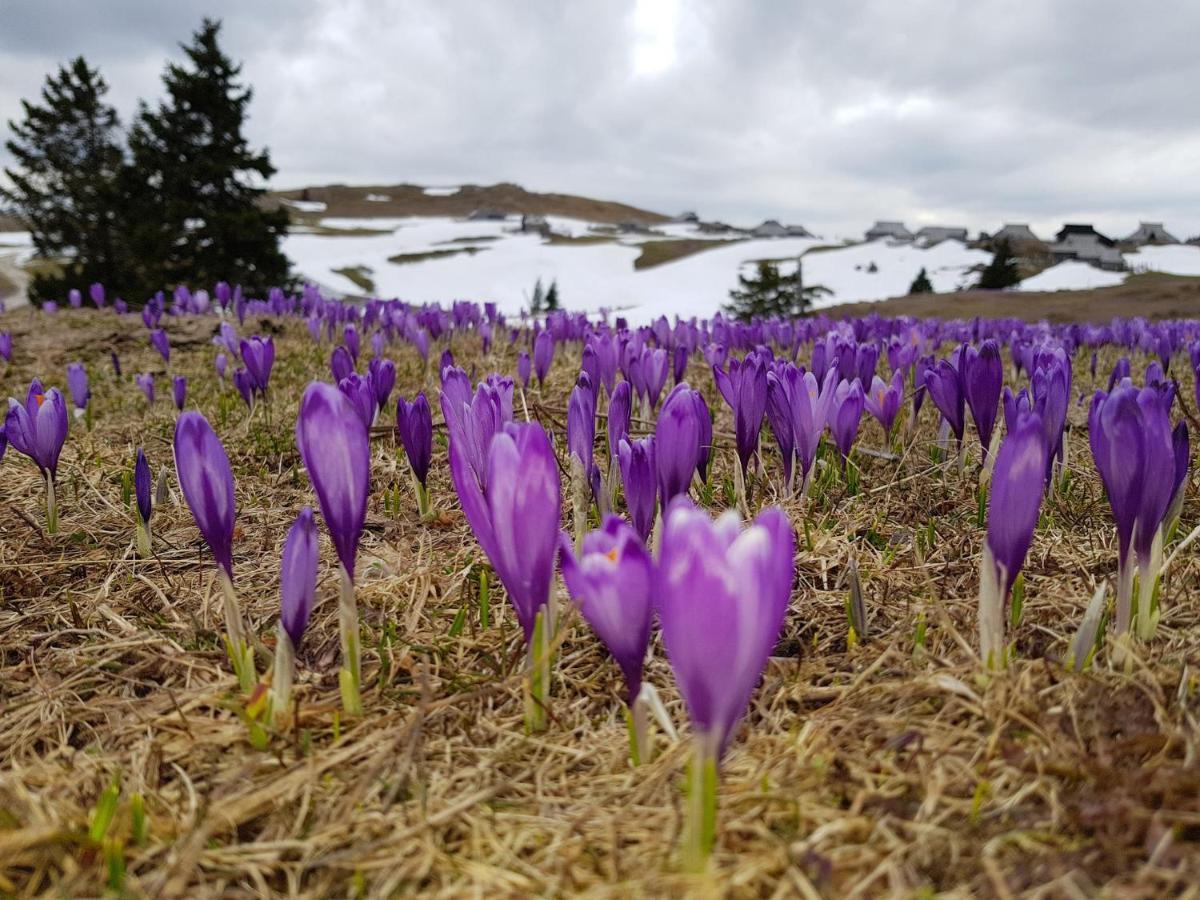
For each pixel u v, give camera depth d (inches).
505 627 11.4
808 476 14.7
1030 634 10.3
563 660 10.4
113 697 9.9
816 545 13.5
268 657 10.1
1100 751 7.3
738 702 6.0
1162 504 9.0
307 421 8.4
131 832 7.3
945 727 8.2
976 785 7.3
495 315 46.6
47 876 6.8
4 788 7.9
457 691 9.7
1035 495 8.3
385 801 7.7
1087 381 36.3
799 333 41.3
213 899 6.7
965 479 17.4
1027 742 7.8
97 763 8.4
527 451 7.7
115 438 23.0
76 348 42.2
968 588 12.0
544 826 7.4
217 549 9.2
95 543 15.0
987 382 14.3
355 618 9.0
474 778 8.2
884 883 6.3
